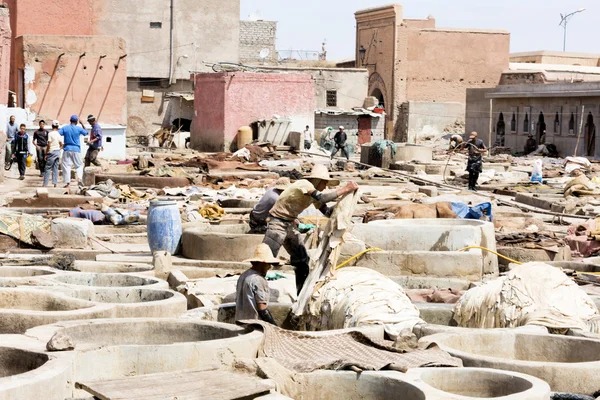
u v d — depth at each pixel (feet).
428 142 220.02
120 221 59.93
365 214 62.23
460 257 44.68
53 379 23.65
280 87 140.26
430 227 46.55
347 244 44.96
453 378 26.11
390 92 232.32
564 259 52.37
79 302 34.19
